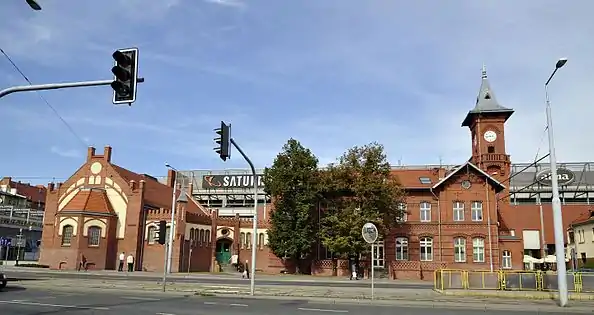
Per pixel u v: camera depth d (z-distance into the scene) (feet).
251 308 59.47
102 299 66.39
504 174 196.75
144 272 159.74
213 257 187.52
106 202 175.32
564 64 71.41
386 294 81.41
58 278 111.34
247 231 196.75
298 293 80.79
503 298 78.48
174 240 168.86
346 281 130.52
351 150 158.30
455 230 165.27
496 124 202.18
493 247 162.71
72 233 165.58
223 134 67.62
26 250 227.61
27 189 310.24
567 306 67.21
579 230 208.23
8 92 47.03
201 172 336.49
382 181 150.41
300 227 164.45
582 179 292.81
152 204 184.96
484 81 210.18
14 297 66.54
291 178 164.96
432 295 80.84
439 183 167.73
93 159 182.60
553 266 213.05
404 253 166.91
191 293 79.46
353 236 143.74
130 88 41.06
